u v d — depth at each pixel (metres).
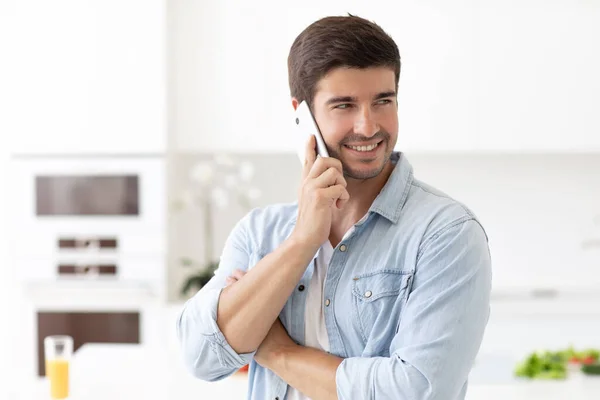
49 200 3.84
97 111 3.83
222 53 3.96
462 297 1.16
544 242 4.39
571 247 4.38
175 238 4.32
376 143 1.17
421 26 3.95
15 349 3.87
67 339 2.20
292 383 1.23
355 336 1.21
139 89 3.82
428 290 1.17
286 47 3.95
